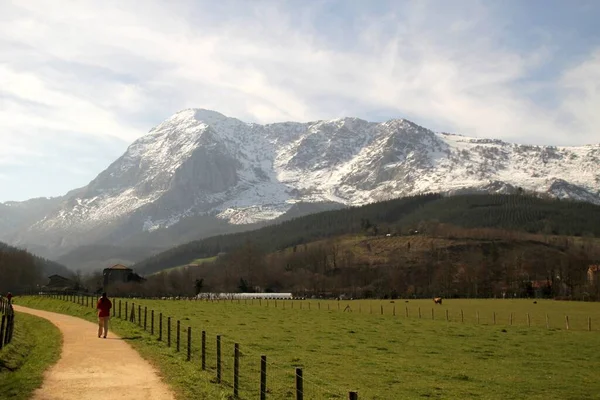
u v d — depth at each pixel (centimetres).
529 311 11150
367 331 6569
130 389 2742
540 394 3416
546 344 5781
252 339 5338
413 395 3198
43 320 6619
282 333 5997
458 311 11119
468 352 5081
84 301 9894
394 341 5666
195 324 6500
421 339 5922
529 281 19362
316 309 11062
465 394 3294
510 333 6750
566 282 18862
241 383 3105
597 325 8306
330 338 5716
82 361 3488
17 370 3198
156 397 2597
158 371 3188
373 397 3072
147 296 16675
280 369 3712
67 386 2789
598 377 4034
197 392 2711
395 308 11981
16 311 8250
